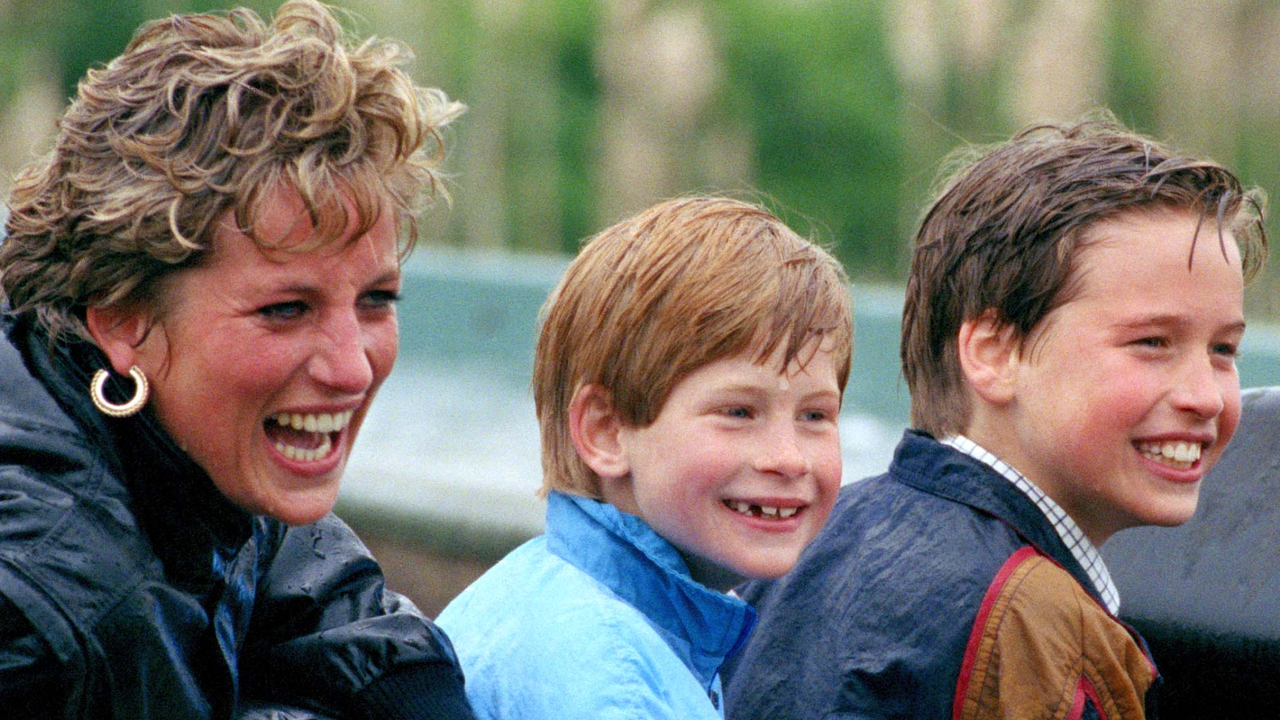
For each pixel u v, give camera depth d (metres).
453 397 34.25
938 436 7.20
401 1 68.06
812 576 7.01
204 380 4.73
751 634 6.39
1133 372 6.54
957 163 8.34
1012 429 6.86
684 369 5.75
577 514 6.12
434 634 5.50
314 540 5.83
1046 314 6.67
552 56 74.75
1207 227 6.68
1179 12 58.62
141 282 4.69
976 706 6.17
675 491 5.82
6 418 4.67
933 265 7.20
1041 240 6.67
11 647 4.35
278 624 5.59
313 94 4.73
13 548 4.44
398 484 14.22
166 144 4.64
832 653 6.61
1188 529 7.56
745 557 5.83
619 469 6.00
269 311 4.75
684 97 65.88
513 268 40.66
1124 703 6.25
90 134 4.75
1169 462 6.62
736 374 5.75
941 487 6.88
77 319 4.79
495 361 40.44
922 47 60.88
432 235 64.31
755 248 5.88
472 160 68.06
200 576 4.96
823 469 5.92
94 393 4.73
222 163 4.61
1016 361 6.80
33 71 68.38
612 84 66.94
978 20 59.53
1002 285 6.79
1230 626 7.18
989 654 6.18
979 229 6.93
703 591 5.94
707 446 5.76
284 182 4.64
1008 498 6.74
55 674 4.40
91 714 4.52
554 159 73.38
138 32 4.98
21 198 4.89
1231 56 57.38
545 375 6.29
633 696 5.48
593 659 5.55
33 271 4.79
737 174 73.31
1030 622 6.19
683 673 5.71
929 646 6.30
